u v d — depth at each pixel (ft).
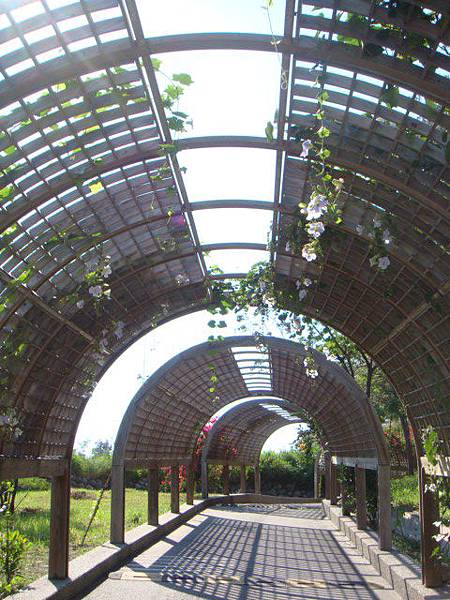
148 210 16.37
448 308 15.42
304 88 12.01
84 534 29.96
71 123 12.21
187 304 23.15
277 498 71.15
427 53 9.62
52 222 14.73
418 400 19.63
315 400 37.83
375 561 25.48
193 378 34.53
